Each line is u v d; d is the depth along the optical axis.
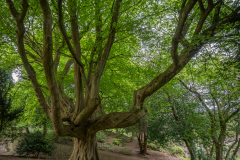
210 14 5.01
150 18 6.21
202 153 9.59
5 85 7.15
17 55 7.27
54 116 4.38
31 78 4.72
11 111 7.34
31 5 4.54
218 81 5.07
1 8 4.96
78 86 5.89
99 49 6.07
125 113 5.02
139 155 13.11
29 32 6.09
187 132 8.48
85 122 5.92
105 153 11.67
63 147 11.14
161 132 9.91
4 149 9.98
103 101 8.60
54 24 5.62
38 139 8.33
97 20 5.02
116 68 8.56
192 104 7.20
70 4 4.36
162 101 9.38
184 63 4.04
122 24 5.62
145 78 7.69
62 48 5.77
